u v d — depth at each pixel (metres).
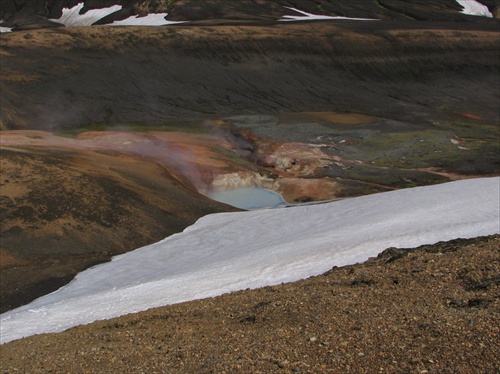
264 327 11.72
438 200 28.41
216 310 13.75
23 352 13.27
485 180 31.88
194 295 19.14
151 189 33.75
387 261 15.90
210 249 26.84
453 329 10.02
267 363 9.77
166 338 12.03
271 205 39.47
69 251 26.95
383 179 43.72
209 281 20.38
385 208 28.80
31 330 18.36
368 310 11.71
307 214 30.97
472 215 24.34
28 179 30.47
